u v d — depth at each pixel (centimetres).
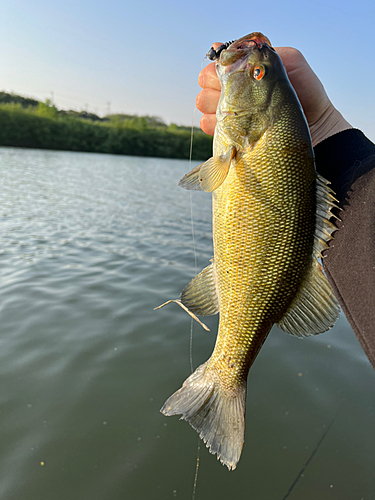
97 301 102
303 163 29
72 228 188
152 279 122
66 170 507
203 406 32
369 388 73
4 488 51
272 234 29
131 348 81
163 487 53
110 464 55
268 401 69
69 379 71
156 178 502
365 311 23
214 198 32
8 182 338
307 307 30
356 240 25
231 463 29
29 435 59
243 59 31
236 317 31
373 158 27
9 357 76
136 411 65
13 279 115
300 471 56
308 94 32
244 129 30
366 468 57
